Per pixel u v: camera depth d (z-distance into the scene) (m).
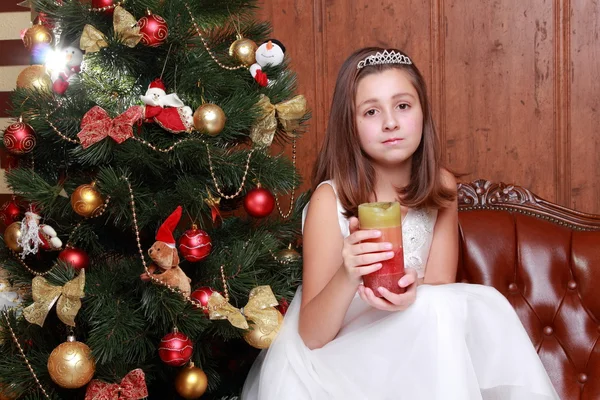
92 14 1.34
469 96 2.07
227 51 1.52
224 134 1.39
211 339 1.51
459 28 2.06
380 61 1.40
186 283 1.29
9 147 1.32
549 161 2.05
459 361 1.11
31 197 1.31
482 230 1.70
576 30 2.00
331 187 1.46
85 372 1.23
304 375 1.22
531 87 2.04
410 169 1.51
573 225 1.71
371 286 1.15
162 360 1.29
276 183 1.45
